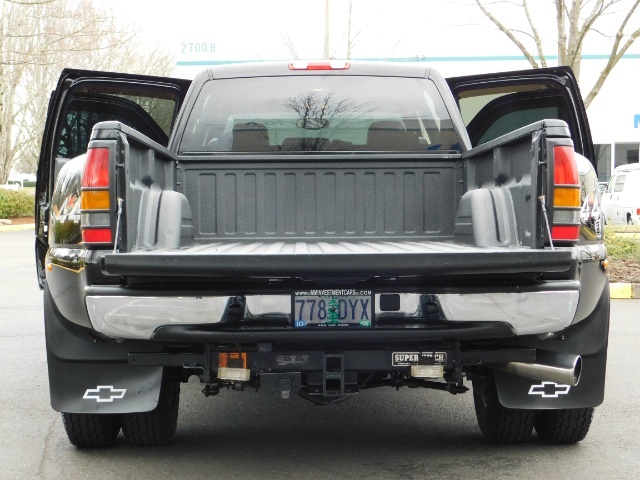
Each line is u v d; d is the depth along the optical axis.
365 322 3.54
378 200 5.00
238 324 3.53
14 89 38.75
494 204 4.29
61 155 5.58
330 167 4.97
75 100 5.48
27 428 4.98
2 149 39.22
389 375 4.60
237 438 4.74
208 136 5.15
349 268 3.32
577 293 3.56
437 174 5.02
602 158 33.16
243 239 4.96
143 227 4.02
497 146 4.30
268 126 5.20
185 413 5.36
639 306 10.09
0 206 28.69
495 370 4.09
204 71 5.20
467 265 3.33
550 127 3.64
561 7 12.51
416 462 4.22
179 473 4.06
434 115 5.21
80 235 3.78
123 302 3.49
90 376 3.92
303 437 4.75
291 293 3.53
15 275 13.87
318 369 3.66
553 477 3.96
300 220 4.99
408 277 3.56
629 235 17.19
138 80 5.49
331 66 5.21
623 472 4.05
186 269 3.31
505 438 4.52
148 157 4.19
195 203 4.94
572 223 3.63
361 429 4.93
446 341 3.75
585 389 4.07
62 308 3.85
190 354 3.76
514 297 3.54
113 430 4.50
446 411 5.38
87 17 27.83
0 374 6.56
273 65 5.21
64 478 4.01
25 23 29.16
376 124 5.22
